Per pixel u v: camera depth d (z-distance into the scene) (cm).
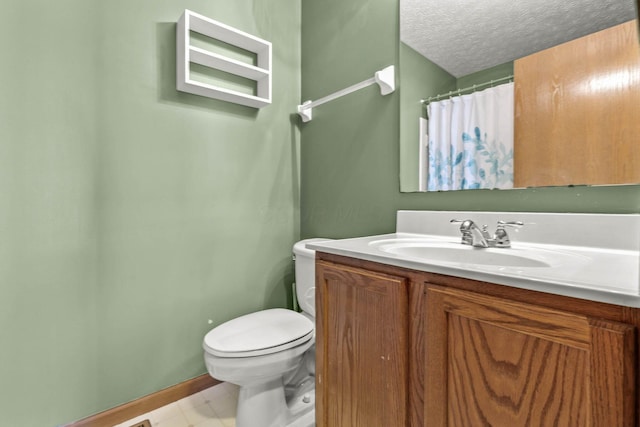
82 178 122
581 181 91
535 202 100
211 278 156
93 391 125
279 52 180
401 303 77
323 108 175
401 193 138
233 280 164
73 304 120
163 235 142
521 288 58
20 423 110
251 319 141
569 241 91
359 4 156
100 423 125
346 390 92
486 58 110
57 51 116
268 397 124
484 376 63
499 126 107
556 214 93
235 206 164
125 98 131
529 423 57
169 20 142
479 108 112
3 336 108
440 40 122
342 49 164
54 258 116
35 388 113
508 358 59
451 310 68
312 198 183
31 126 112
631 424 46
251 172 170
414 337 76
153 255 139
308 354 155
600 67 87
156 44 139
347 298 92
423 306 74
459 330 67
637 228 80
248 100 159
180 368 147
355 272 89
